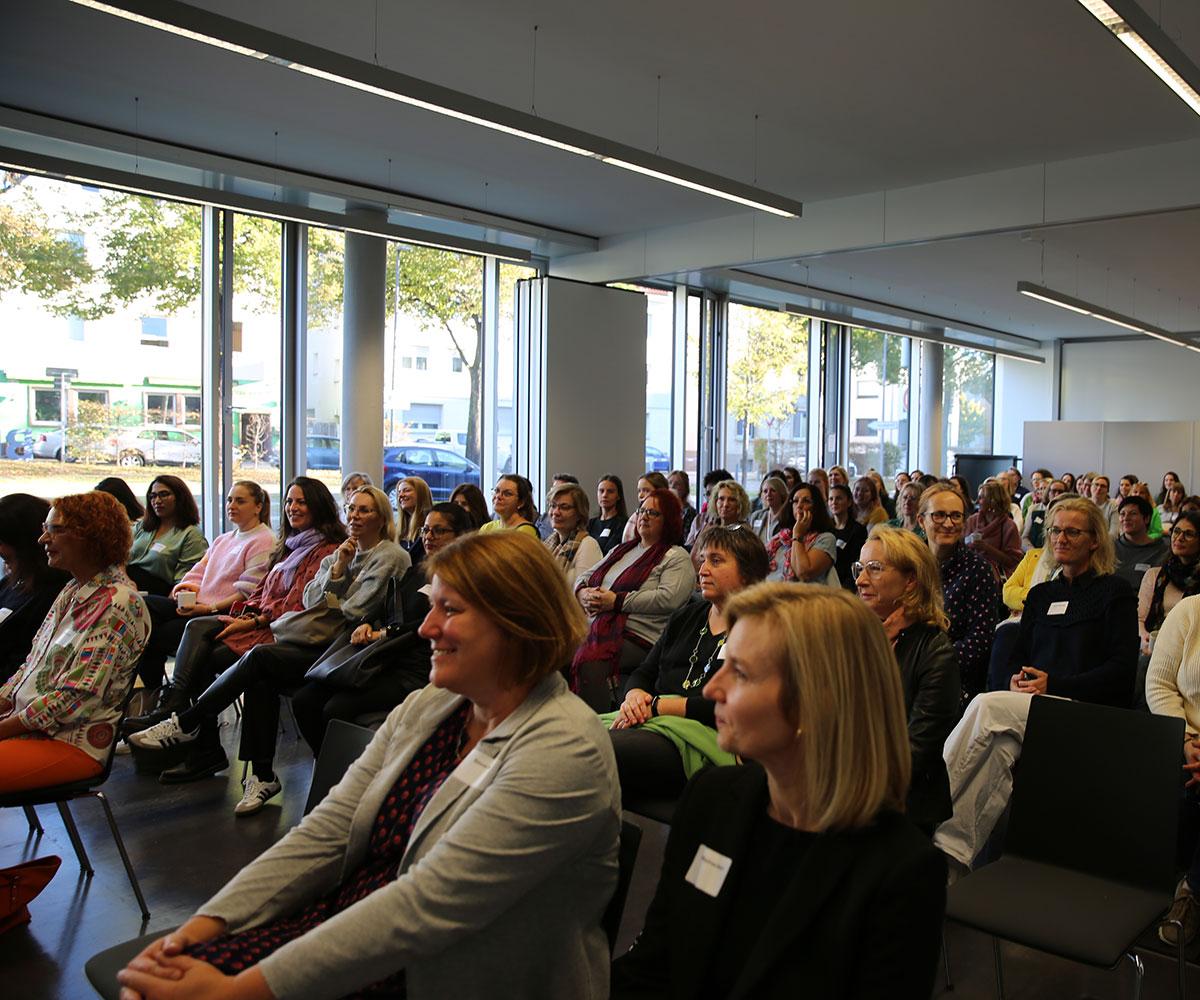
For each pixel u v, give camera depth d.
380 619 4.12
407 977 1.45
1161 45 4.32
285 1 4.94
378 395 8.85
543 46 5.47
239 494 5.09
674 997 1.34
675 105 6.36
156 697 4.97
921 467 15.83
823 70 5.74
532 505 5.57
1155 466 14.98
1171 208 6.96
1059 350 17.16
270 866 1.63
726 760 2.74
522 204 8.94
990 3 4.86
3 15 5.05
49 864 2.90
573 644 1.58
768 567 3.12
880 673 1.29
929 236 8.11
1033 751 2.41
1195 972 2.67
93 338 7.44
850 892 1.23
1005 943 2.83
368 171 7.85
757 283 10.66
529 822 1.41
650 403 11.38
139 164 7.19
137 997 1.39
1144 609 3.95
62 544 2.92
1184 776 2.82
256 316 8.34
